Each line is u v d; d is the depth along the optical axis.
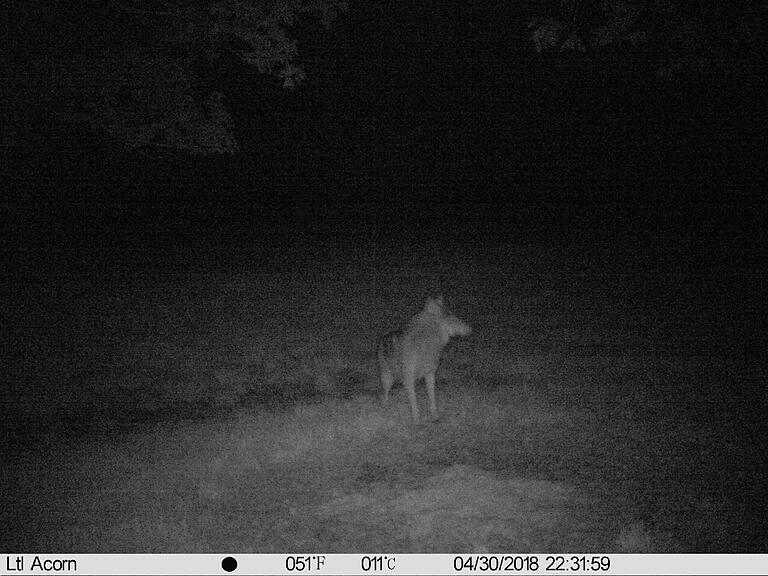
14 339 15.45
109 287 21.28
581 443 8.70
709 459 8.23
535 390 10.79
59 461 9.09
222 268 24.48
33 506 7.89
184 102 14.77
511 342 13.97
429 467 8.10
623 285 19.89
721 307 16.89
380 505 7.32
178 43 15.00
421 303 17.97
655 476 7.82
